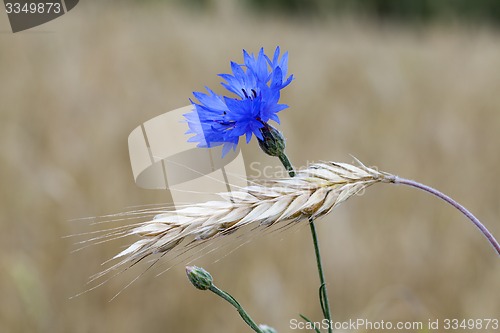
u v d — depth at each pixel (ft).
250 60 8.98
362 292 19.99
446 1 86.53
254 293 19.04
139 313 19.42
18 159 23.15
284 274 20.24
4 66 31.30
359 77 39.50
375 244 21.86
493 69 43.42
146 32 41.22
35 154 24.18
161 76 33.88
